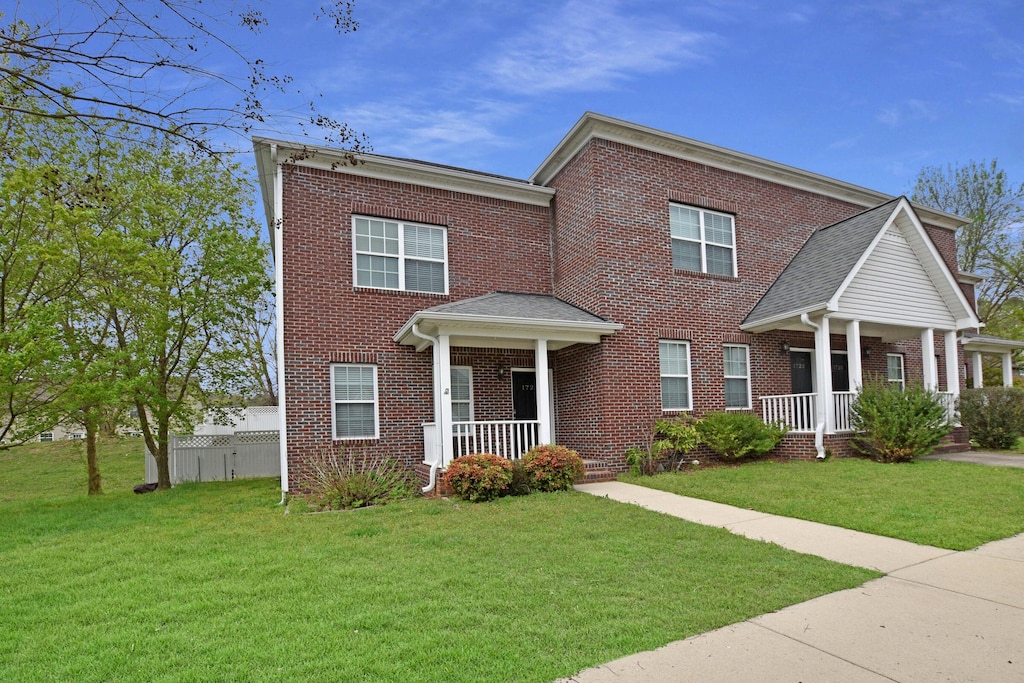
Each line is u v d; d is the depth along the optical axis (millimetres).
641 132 13695
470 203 14211
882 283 14172
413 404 12953
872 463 12109
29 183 10570
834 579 5301
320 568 6062
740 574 5504
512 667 3695
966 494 8727
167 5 4336
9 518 10430
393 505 9664
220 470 18562
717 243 14961
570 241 14219
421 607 4781
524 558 6203
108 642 4281
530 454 10828
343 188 12875
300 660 3871
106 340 15336
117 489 19031
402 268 13281
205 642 4211
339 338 12461
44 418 12891
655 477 11695
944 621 4324
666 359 13812
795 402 14109
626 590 5090
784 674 3547
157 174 14391
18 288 12125
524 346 12805
